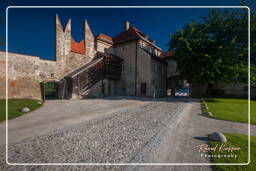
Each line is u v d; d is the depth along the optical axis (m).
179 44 18.62
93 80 18.17
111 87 22.36
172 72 27.14
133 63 21.92
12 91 12.77
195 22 20.12
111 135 4.70
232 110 9.35
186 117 7.45
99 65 19.28
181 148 3.71
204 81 17.33
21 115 7.56
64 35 17.98
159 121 6.58
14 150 3.58
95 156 3.28
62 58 17.59
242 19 17.91
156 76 22.30
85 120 6.68
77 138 4.42
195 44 17.66
